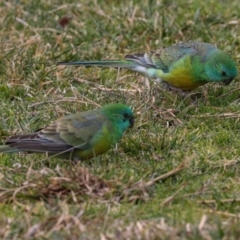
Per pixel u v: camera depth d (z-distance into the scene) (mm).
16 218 9805
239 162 11461
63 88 14156
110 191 10344
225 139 12258
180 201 10312
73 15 16906
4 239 9328
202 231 9203
